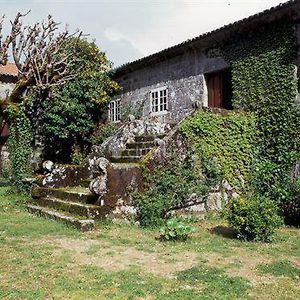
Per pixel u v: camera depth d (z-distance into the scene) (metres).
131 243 7.20
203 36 12.62
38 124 16.41
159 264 5.94
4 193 13.38
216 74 13.45
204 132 10.16
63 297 4.51
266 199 8.02
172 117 14.88
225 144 10.57
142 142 11.55
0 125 6.89
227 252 6.73
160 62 15.69
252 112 11.62
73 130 16.98
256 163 11.16
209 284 5.04
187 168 9.72
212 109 10.53
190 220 9.35
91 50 17.45
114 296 4.55
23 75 7.50
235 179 10.65
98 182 8.79
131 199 9.04
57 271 5.48
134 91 17.14
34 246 6.84
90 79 17.14
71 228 8.28
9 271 5.45
